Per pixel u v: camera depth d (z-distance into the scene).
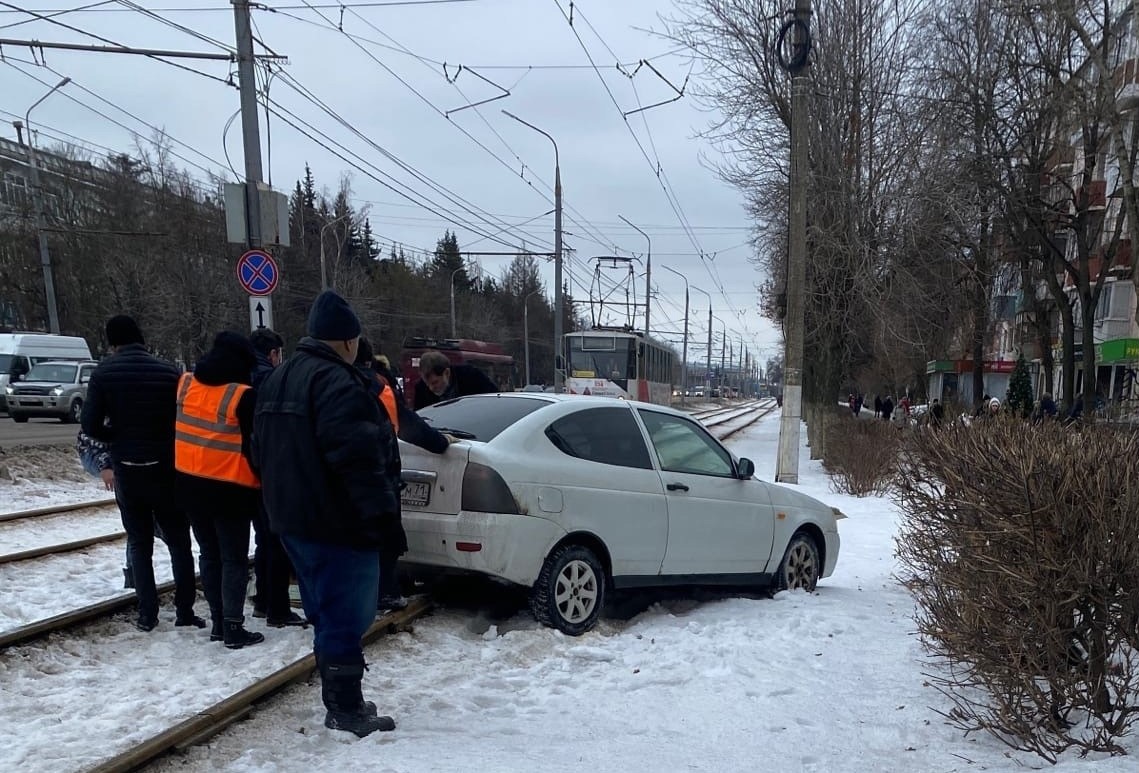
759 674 4.59
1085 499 3.38
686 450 6.36
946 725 3.81
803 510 7.15
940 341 21.75
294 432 3.45
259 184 12.13
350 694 3.65
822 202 18.70
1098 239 26.11
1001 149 18.61
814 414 22.48
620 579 5.64
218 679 4.30
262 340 5.76
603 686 4.38
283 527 3.48
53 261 38.41
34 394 23.80
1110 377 29.33
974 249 19.62
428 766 3.28
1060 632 3.45
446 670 4.55
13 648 4.60
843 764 3.39
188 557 5.20
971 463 3.87
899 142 18.16
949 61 18.31
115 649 4.79
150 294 35.19
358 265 55.03
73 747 3.41
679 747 3.56
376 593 3.76
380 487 3.47
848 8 18.47
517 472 5.08
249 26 12.27
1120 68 17.44
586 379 27.64
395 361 55.41
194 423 4.65
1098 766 3.16
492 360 32.88
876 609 6.27
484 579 5.18
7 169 37.19
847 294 18.89
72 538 8.63
